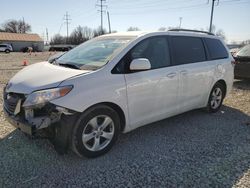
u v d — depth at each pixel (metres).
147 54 4.18
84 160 3.60
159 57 4.36
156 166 3.50
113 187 3.04
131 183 3.12
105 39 4.57
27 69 4.21
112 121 3.76
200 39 5.29
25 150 3.82
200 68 5.05
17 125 3.46
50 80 3.41
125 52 3.90
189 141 4.30
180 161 3.64
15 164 3.45
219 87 5.78
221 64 5.64
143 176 3.27
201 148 4.05
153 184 3.11
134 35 4.28
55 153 3.75
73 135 3.39
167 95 4.45
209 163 3.60
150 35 4.32
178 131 4.73
